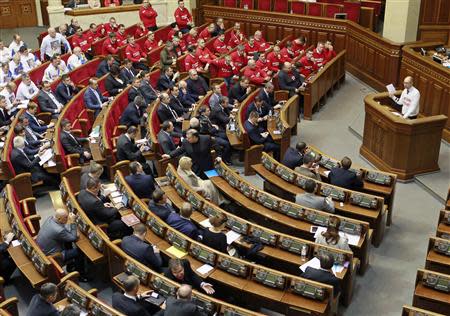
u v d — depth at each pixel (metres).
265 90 13.43
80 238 8.20
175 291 6.84
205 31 19.06
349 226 8.27
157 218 8.28
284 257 7.72
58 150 10.65
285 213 8.76
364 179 9.89
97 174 9.18
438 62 13.26
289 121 13.08
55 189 11.20
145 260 7.55
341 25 18.36
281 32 19.91
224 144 12.10
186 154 10.77
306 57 16.00
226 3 21.17
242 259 7.96
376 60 16.36
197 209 8.94
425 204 10.59
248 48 17.91
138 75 15.09
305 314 6.77
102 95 14.18
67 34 19.02
